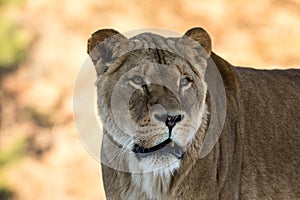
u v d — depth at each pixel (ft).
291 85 45.96
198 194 39.96
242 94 43.98
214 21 109.19
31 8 103.55
